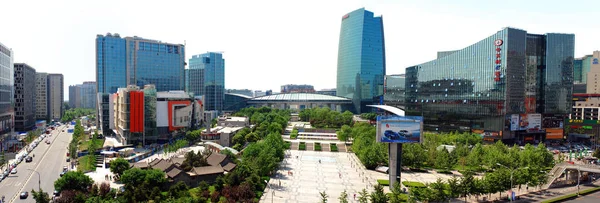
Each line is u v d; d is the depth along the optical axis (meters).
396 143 107.25
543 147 145.50
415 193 96.38
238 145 177.00
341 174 132.38
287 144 168.25
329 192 108.56
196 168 113.88
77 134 199.12
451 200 102.88
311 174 131.50
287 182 119.25
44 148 186.00
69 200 83.81
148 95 187.75
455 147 154.75
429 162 142.88
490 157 133.75
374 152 139.75
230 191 95.06
